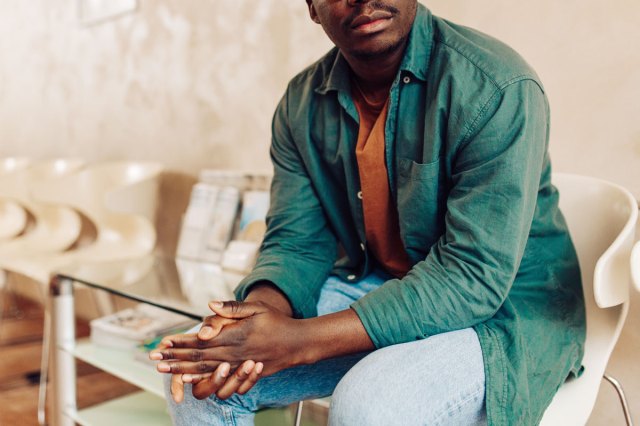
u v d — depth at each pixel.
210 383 0.85
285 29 2.07
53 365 1.77
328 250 1.27
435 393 0.82
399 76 1.05
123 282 1.66
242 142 2.29
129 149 2.89
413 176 1.03
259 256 1.24
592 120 1.41
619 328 1.02
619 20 1.35
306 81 1.27
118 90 2.92
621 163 1.37
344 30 1.03
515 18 1.53
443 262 0.92
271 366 0.86
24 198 3.10
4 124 3.95
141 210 2.46
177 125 2.59
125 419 1.69
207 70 2.41
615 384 1.10
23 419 2.06
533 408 0.88
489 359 0.87
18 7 3.66
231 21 2.29
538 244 1.06
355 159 1.17
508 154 0.90
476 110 0.92
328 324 0.88
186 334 0.87
